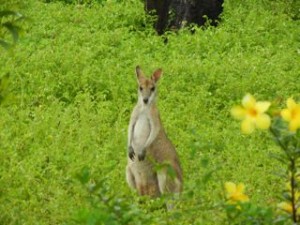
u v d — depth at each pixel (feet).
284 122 23.82
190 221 31.78
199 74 55.36
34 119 47.85
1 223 35.35
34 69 54.95
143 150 39.96
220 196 26.68
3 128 46.26
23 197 39.17
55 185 40.24
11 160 41.83
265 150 46.01
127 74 55.06
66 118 47.88
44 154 43.68
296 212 25.22
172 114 49.62
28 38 60.59
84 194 37.86
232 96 53.52
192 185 28.12
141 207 35.53
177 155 41.01
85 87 53.21
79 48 58.85
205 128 48.67
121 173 42.39
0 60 55.77
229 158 44.70
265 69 56.85
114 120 49.73
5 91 30.35
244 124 23.34
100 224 24.94
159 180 39.81
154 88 40.55
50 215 37.14
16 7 29.89
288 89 54.34
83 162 42.29
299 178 25.59
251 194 40.57
